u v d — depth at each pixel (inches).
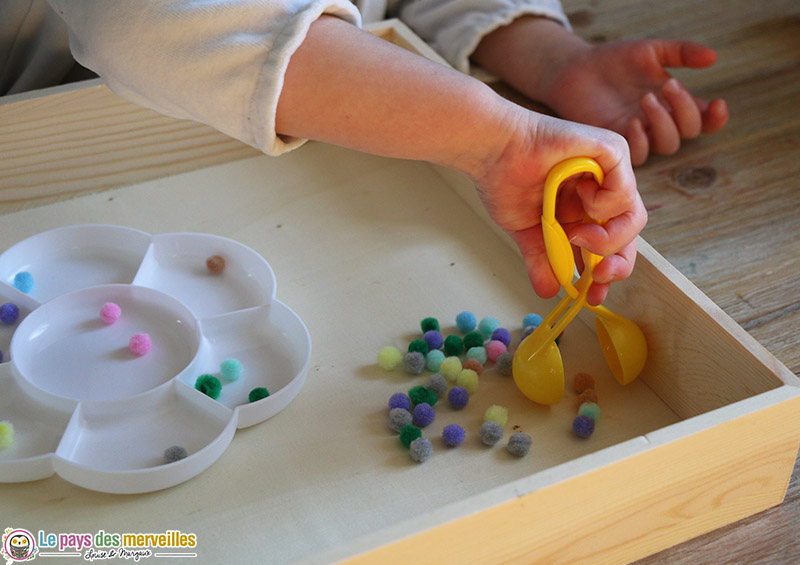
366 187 36.2
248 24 22.7
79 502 23.7
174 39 22.5
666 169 39.0
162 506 23.5
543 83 42.1
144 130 35.4
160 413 26.1
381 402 26.9
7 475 23.9
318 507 23.5
